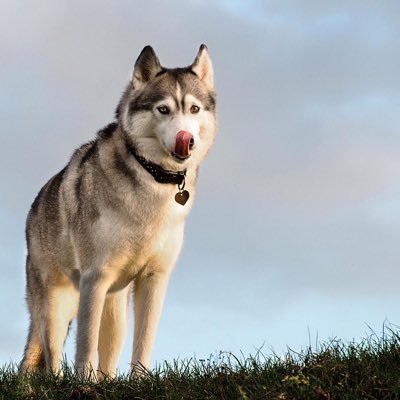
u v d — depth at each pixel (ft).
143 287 48.44
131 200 45.78
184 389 38.11
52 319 52.49
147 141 45.73
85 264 47.29
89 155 48.85
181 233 47.91
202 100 46.37
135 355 47.75
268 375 38.24
